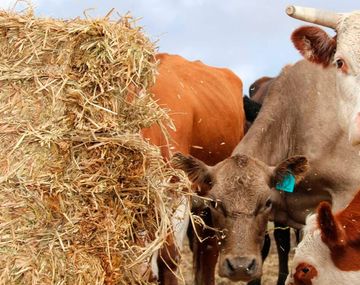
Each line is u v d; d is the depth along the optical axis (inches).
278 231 421.4
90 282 200.5
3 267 193.2
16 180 197.9
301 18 274.4
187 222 323.0
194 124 374.0
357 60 256.1
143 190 214.7
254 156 362.6
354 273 226.5
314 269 230.8
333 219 221.0
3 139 201.9
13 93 207.2
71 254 199.6
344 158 354.9
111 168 209.6
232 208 318.7
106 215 207.0
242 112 459.8
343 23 267.9
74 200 203.3
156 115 227.3
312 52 289.7
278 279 423.8
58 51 211.0
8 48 211.2
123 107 219.0
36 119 205.2
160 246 213.8
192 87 392.5
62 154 203.0
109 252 204.5
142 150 213.8
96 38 213.2
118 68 215.5
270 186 331.6
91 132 206.5
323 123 358.0
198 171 328.5
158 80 347.6
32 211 197.5
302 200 370.6
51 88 207.2
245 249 314.3
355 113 233.8
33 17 215.8
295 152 370.6
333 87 358.3
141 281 213.3
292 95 372.8
